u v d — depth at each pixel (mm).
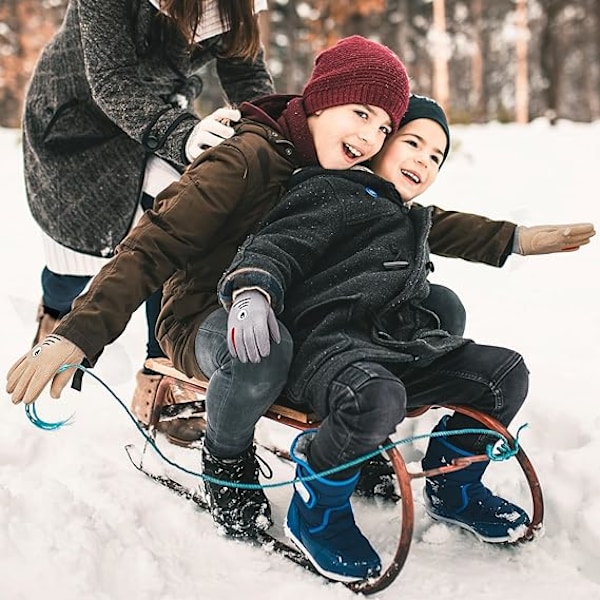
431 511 2057
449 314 2129
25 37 20891
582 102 30406
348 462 1715
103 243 2508
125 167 2447
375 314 1870
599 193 5652
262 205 1950
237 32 2393
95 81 2268
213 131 2061
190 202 1850
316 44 19234
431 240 2244
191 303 1986
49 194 2525
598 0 22641
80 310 1745
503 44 29125
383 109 1948
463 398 1909
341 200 1913
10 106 21406
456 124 11406
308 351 1795
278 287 1719
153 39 2350
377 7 18000
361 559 1777
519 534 1930
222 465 1959
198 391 2121
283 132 2006
